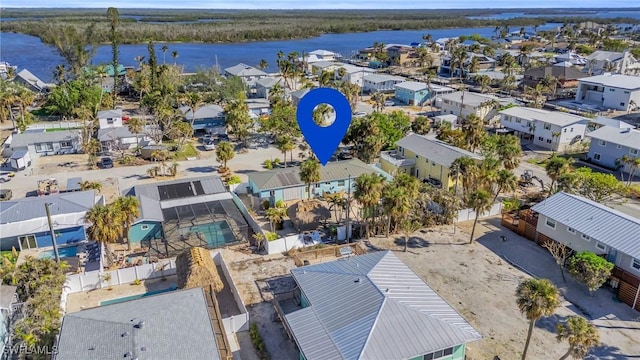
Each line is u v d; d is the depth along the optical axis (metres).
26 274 33.94
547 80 115.06
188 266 37.31
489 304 37.56
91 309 29.58
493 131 89.06
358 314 30.23
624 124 78.31
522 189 61.72
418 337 28.48
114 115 87.25
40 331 30.83
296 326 30.28
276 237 46.91
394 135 74.25
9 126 92.31
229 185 58.97
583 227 41.75
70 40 124.88
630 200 57.25
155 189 54.28
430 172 62.12
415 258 44.53
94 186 57.34
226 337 29.75
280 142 69.00
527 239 48.44
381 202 49.28
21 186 61.84
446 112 101.50
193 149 78.00
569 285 40.19
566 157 75.25
